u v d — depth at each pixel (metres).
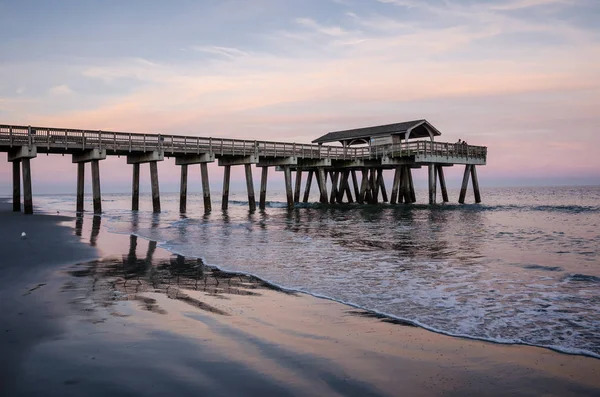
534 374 5.17
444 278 10.82
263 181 40.25
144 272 11.51
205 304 8.25
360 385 4.83
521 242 17.83
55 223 23.64
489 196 92.94
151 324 6.88
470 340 6.38
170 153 33.56
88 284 9.88
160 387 4.67
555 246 16.64
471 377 5.08
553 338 6.46
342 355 5.71
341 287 9.84
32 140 26.52
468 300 8.68
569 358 5.68
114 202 74.44
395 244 17.33
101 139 28.89
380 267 12.36
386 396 4.59
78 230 21.42
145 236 19.83
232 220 29.42
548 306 8.23
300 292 9.36
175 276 11.02
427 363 5.48
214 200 88.06
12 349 5.73
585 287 9.81
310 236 20.11
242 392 4.59
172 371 5.09
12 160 29.64
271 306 8.17
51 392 4.51
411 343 6.21
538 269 11.99
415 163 40.81
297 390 4.67
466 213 34.03
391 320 7.35
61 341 6.04
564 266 12.43
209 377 4.95
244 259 13.72
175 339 6.17
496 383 4.93
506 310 7.96
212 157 33.81
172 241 18.08
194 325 6.86
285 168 38.84
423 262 13.17
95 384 4.71
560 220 28.33
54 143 27.23
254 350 5.81
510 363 5.50
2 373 4.98
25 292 9.01
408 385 4.86
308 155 38.88
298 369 5.23
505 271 11.71
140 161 32.56
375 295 9.08
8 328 6.60
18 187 31.11
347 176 47.88
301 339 6.30
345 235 20.50
